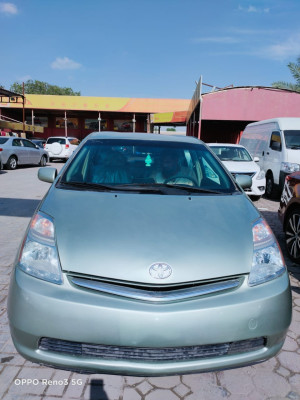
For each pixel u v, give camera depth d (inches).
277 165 335.9
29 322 69.1
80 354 69.4
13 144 543.5
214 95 634.2
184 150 128.0
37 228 81.9
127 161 118.5
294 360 89.5
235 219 88.4
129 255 73.2
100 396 75.6
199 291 70.8
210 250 76.3
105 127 1286.9
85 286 70.2
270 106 641.0
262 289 74.0
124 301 68.7
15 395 75.0
